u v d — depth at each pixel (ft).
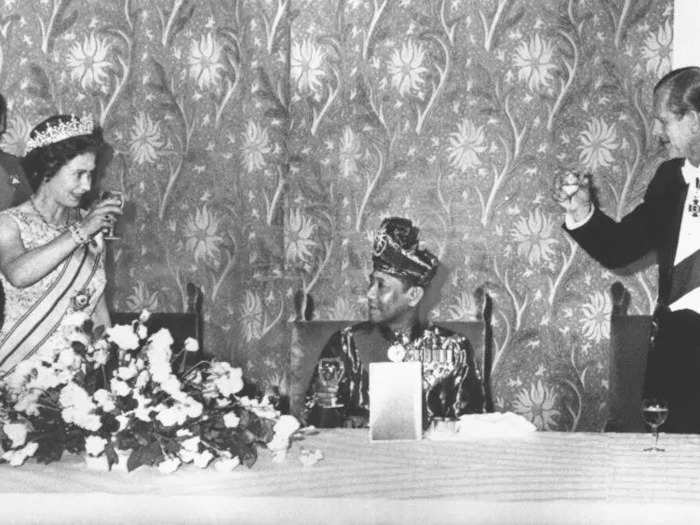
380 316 8.66
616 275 12.37
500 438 7.43
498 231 12.59
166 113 12.85
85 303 8.80
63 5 12.64
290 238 12.89
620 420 10.85
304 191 12.87
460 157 12.64
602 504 5.36
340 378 8.70
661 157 12.25
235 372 6.49
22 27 12.62
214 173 12.90
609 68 12.37
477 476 6.03
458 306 12.62
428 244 12.67
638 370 10.83
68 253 9.09
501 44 12.56
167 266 12.87
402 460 6.54
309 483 5.84
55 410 6.33
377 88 12.76
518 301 12.55
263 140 12.90
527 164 12.53
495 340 12.59
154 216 12.87
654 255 12.22
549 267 12.50
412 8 12.69
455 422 7.56
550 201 12.50
